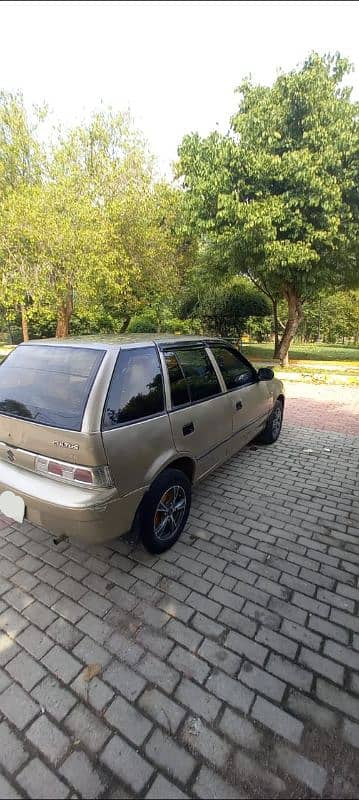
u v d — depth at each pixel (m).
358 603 2.23
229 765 1.42
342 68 9.25
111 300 12.56
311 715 1.60
